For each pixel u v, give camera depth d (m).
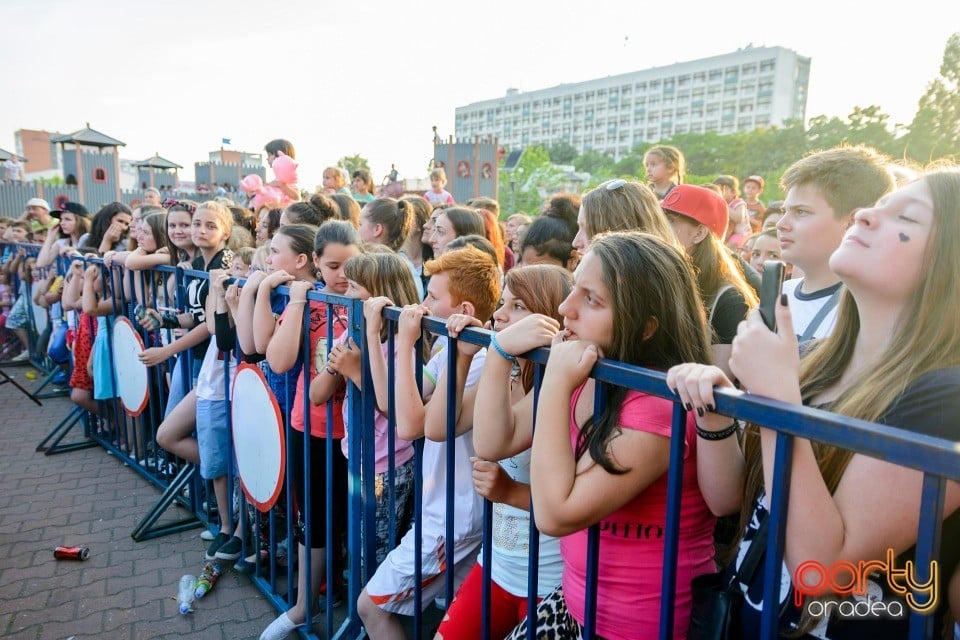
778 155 83.62
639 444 1.17
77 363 4.43
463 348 1.72
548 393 1.21
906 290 0.99
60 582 2.84
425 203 4.67
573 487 1.18
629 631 1.29
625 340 1.24
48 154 79.38
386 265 2.24
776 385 0.90
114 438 4.50
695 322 1.29
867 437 0.75
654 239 1.30
